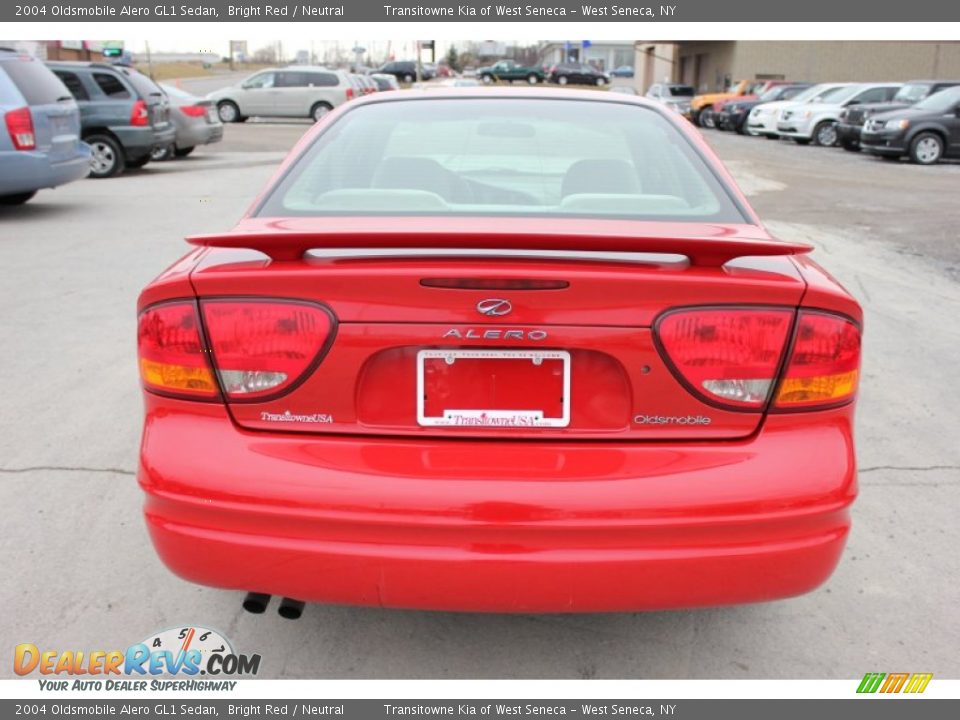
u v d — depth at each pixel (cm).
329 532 193
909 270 747
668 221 245
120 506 327
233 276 195
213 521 197
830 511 196
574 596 192
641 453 196
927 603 274
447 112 301
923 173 1597
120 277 686
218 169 1519
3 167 959
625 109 307
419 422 199
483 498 190
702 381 196
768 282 195
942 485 354
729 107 2862
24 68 984
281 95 2745
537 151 278
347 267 194
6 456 367
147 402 208
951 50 4019
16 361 488
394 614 268
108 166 1391
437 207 249
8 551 295
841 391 202
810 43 4022
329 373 196
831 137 2283
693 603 196
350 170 269
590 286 191
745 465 195
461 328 193
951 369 493
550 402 198
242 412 200
